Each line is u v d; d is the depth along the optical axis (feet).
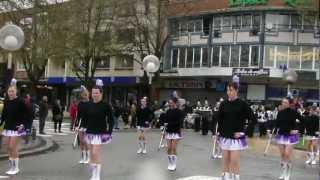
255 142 85.30
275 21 149.48
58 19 131.13
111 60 184.75
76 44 142.10
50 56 135.54
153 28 152.46
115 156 58.70
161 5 152.35
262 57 148.97
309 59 148.56
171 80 165.78
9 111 41.37
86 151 50.67
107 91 189.06
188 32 163.43
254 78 148.25
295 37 148.87
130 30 153.89
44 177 40.63
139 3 152.05
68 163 50.24
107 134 37.76
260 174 47.14
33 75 136.67
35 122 120.47
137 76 174.70
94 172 37.68
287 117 44.21
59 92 207.10
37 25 126.31
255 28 150.41
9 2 78.64
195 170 48.01
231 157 33.27
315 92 148.46
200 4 158.81
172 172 46.24
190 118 123.13
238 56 152.66
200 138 93.61
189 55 162.50
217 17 157.28
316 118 58.44
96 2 146.51
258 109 113.19
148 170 47.21
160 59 153.99
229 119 33.22
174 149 47.98
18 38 52.06
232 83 33.40
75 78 194.90
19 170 44.14
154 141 81.71
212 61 157.28
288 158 44.29
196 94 161.89
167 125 47.80
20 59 141.90
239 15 153.28
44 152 60.80
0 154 51.37
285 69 135.44
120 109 124.47
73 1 141.08
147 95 170.40
